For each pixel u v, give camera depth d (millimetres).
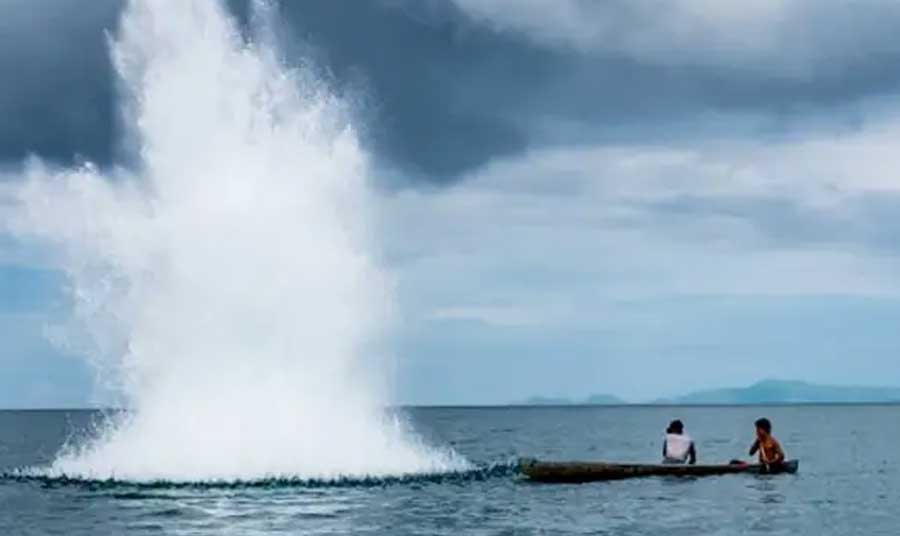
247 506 35969
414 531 31000
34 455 77812
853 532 32219
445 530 31266
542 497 39625
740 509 37156
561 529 31672
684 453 48438
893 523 34250
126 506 35938
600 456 77000
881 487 47312
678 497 40219
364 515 34188
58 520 32906
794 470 49969
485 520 33406
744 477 47781
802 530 32469
